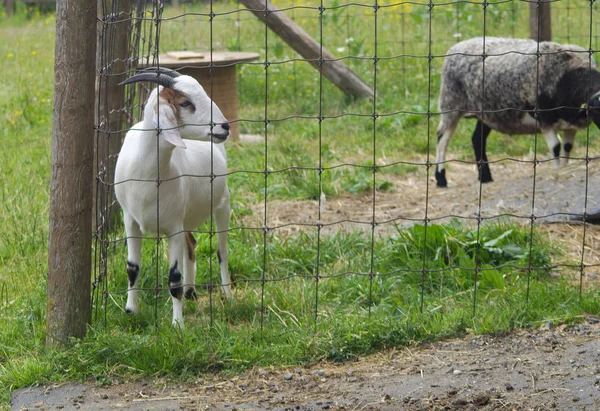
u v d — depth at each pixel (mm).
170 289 6242
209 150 6629
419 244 7445
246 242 8055
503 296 6473
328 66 14117
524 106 9672
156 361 5609
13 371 5531
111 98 7738
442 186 10219
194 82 5789
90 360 5609
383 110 13461
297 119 13398
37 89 15430
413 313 6270
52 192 5738
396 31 17781
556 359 5488
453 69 10195
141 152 5895
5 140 12328
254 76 15570
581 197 8797
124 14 7594
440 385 5203
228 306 6625
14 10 26453
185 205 6258
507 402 4930
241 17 19375
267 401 5133
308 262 7551
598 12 17031
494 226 7812
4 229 8344
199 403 5160
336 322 6062
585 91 9227
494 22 16344
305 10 19359
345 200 9797
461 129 12242
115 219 8133
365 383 5312
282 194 9922
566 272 7215
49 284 5852
